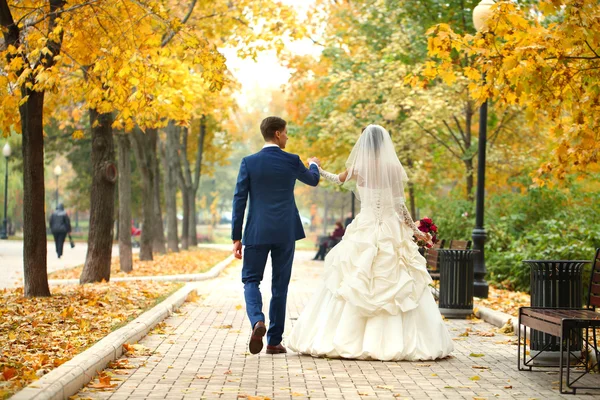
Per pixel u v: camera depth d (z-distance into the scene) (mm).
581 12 8344
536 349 7914
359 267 8117
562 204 21156
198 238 67125
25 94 12031
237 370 7328
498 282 18844
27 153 12570
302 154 35750
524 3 18938
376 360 7988
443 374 7301
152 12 11914
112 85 12117
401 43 25078
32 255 12664
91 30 12609
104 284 15758
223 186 101062
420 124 24484
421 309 8250
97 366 6840
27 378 5891
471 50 9531
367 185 8492
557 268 8023
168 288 15734
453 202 22750
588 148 9781
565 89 9703
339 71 27375
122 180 21984
